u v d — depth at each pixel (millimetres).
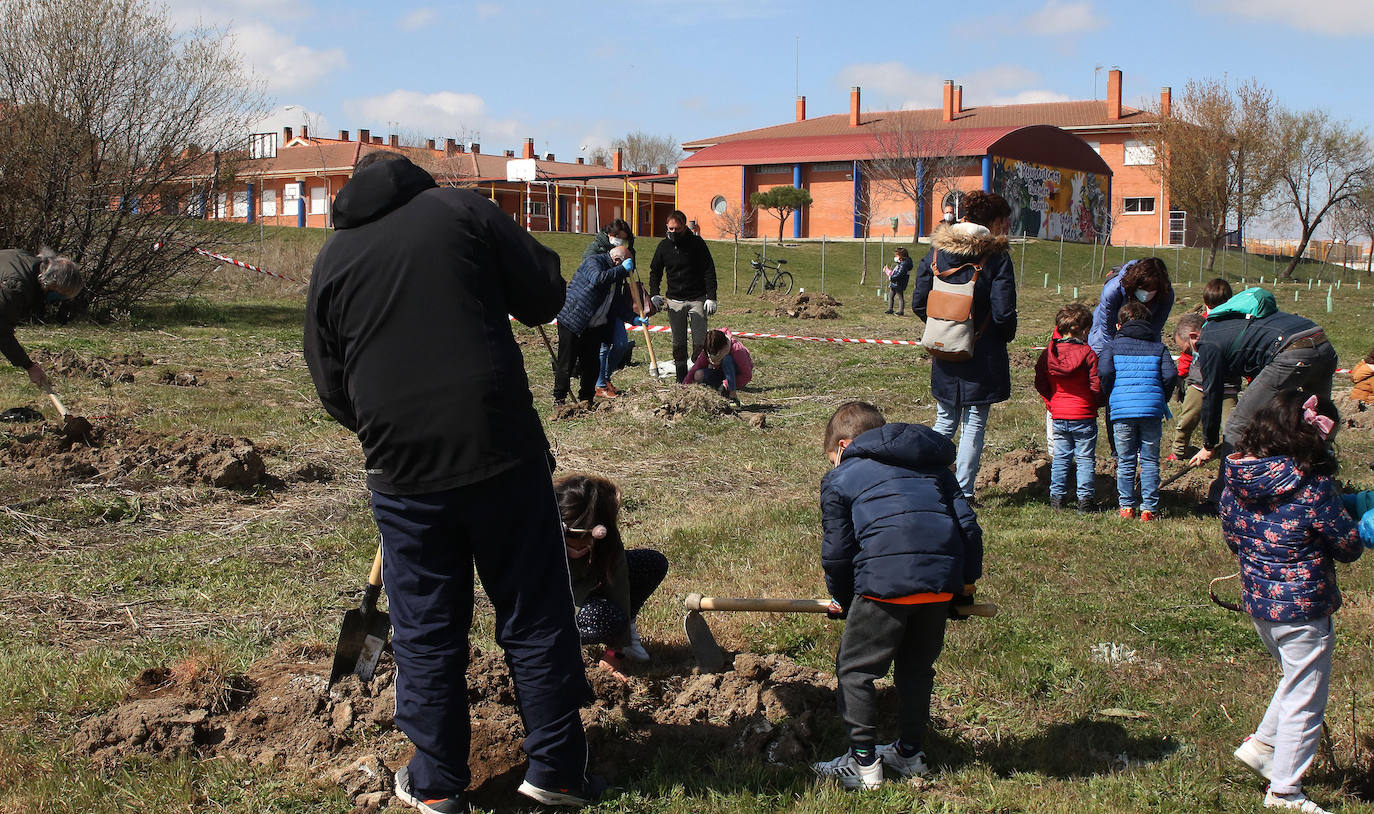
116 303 17750
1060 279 37781
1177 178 46219
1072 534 6832
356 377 3234
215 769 3641
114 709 3965
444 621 3330
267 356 14172
